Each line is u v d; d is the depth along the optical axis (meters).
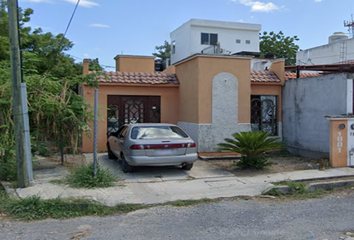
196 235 5.28
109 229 5.58
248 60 12.85
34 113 9.21
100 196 7.20
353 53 27.44
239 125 12.72
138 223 5.88
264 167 10.41
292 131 13.70
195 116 12.45
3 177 8.59
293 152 13.62
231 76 12.64
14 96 7.63
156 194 7.52
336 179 8.90
